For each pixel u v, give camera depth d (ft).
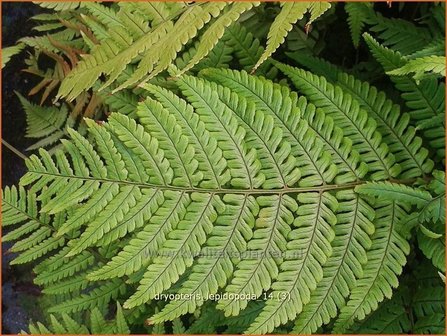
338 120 2.10
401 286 2.33
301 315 2.00
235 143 1.96
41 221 2.39
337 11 2.75
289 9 1.78
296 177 2.02
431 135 2.21
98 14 2.33
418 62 1.82
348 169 2.08
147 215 1.94
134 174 1.95
